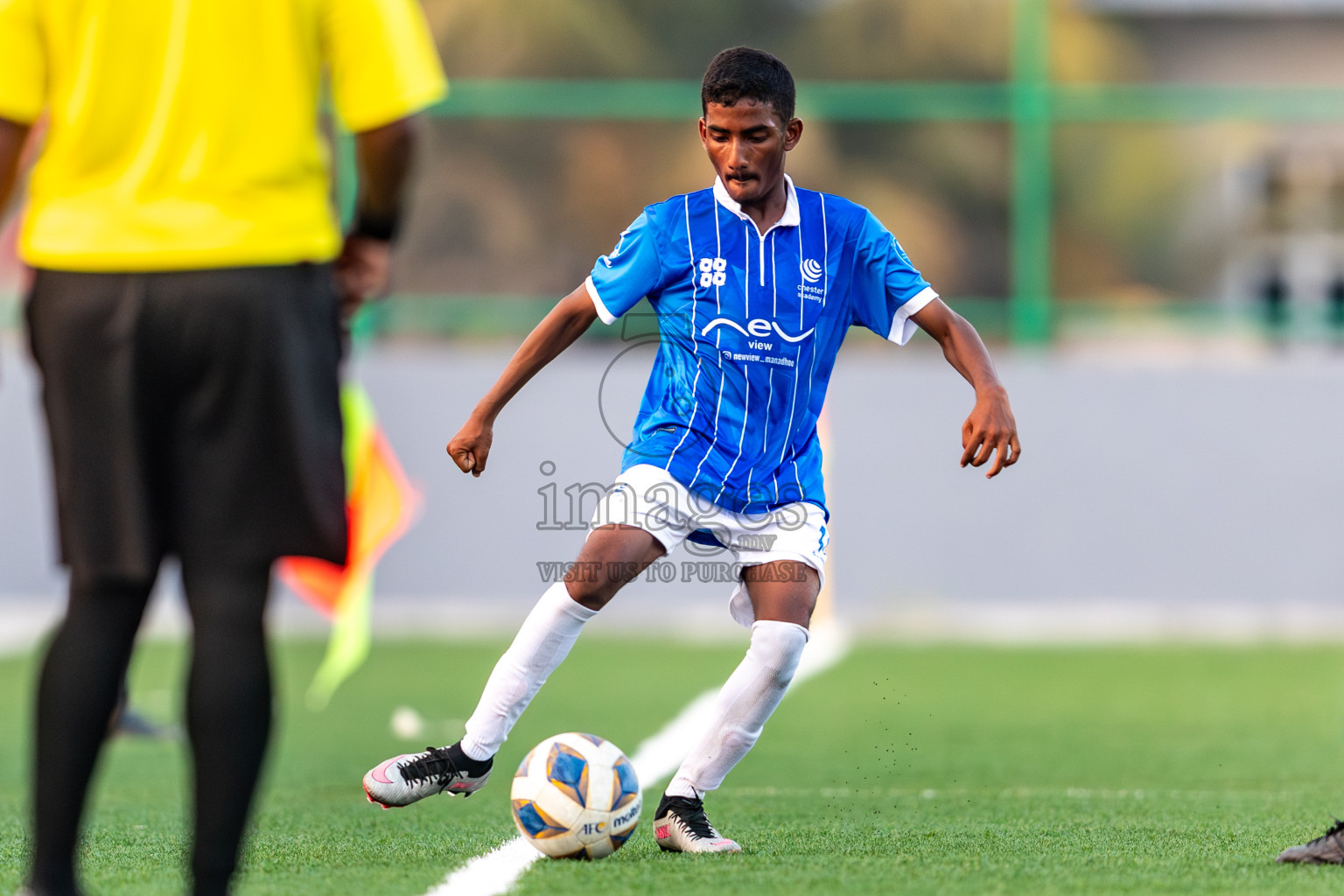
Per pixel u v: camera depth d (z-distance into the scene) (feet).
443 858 39.93
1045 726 74.33
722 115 39.91
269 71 28.68
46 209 28.76
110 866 38.68
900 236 135.74
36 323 28.73
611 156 136.05
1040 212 135.13
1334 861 39.01
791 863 39.22
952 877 37.27
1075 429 122.52
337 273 30.81
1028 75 135.03
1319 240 138.10
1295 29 142.51
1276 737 70.74
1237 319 135.03
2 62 28.09
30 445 121.39
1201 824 46.42
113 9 28.25
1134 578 121.80
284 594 122.72
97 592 29.07
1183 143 136.46
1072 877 37.35
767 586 40.52
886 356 129.70
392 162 29.12
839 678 93.20
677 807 41.27
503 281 135.74
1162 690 88.07
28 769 62.49
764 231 41.29
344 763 64.49
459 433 40.75
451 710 81.92
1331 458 121.70
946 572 122.01
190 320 27.89
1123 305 135.44
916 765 62.18
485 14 135.23
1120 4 139.23
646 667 98.12
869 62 135.23
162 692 88.38
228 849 28.19
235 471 28.25
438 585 121.19
